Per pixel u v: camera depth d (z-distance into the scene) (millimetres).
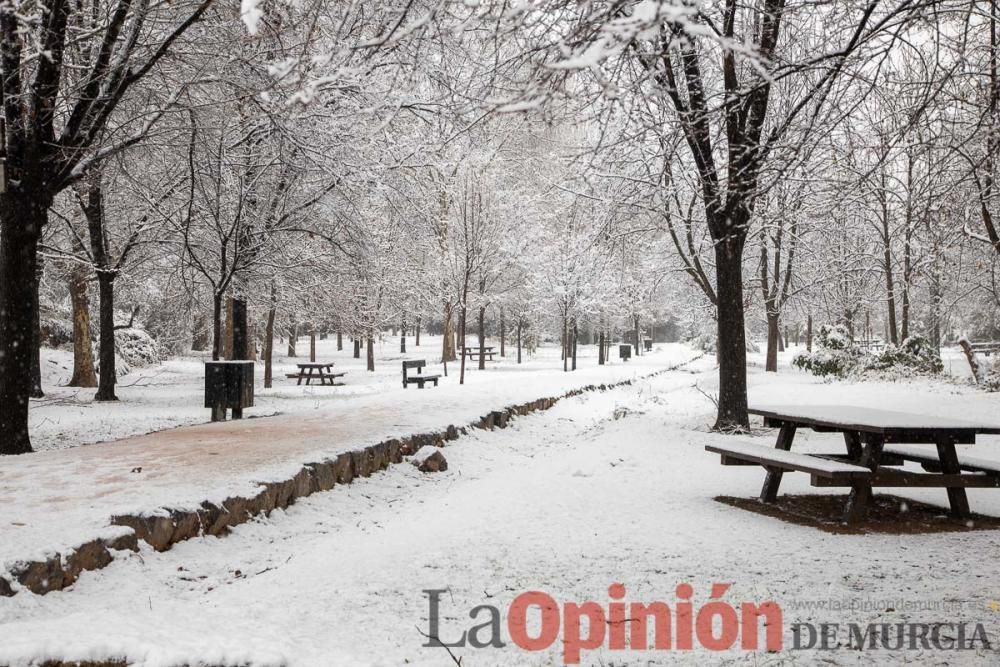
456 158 15633
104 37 11398
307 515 7695
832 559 5461
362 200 19312
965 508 6871
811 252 27609
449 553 5695
